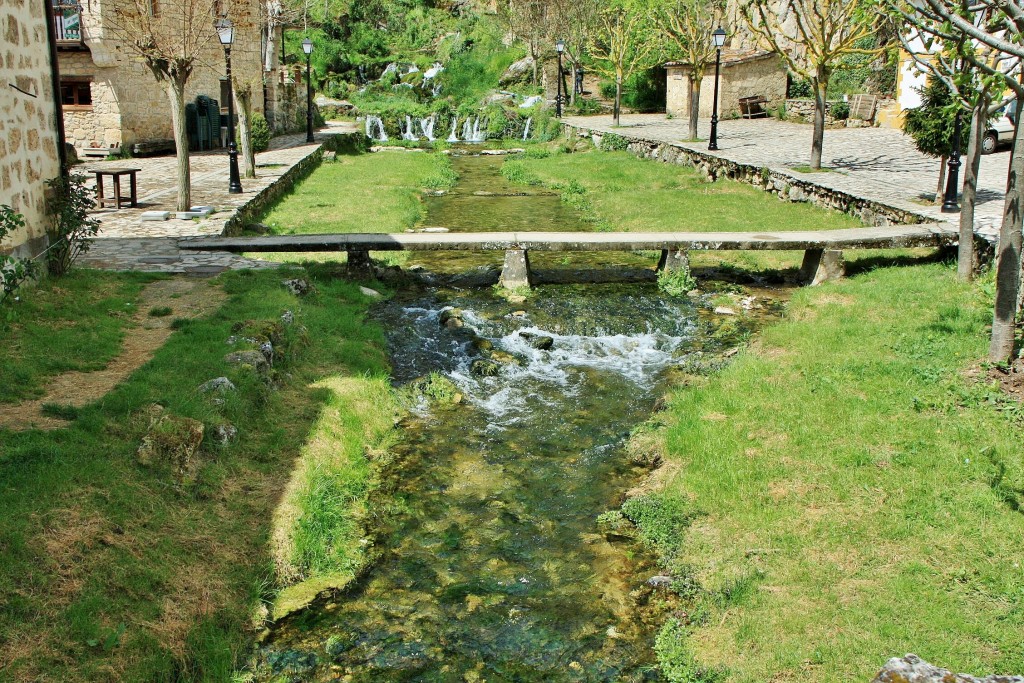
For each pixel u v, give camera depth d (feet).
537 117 119.75
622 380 29.40
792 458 21.34
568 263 44.09
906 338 28.37
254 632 16.56
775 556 17.81
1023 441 21.03
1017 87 22.03
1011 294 24.52
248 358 24.49
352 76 145.28
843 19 59.06
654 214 54.90
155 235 41.78
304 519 19.38
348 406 25.38
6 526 15.58
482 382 29.22
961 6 21.65
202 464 20.03
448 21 163.43
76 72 74.33
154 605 15.80
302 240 39.24
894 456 20.77
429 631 16.83
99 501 17.17
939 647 14.74
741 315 35.27
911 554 17.33
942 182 46.09
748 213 53.52
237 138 87.30
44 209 30.96
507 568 18.79
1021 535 17.56
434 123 124.16
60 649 14.07
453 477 22.71
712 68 107.14
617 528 20.20
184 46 45.37
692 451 22.56
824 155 69.05
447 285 40.04
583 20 124.47
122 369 23.31
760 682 14.65
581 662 15.89
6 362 22.44
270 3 107.14
